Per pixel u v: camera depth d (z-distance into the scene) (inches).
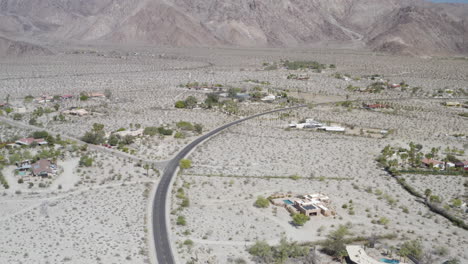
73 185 5403.5
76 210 4685.0
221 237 4215.1
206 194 5231.3
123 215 4586.6
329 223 4562.0
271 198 5103.3
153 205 4864.7
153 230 4291.3
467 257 3934.5
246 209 4857.3
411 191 5423.2
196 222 4498.0
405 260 3870.6
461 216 4751.5
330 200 5083.7
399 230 4446.4
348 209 4899.1
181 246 4003.4
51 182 5482.3
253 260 3816.4
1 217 4495.6
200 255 3858.3
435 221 4662.9
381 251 4035.4
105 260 3666.3
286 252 3860.7
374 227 4495.6
